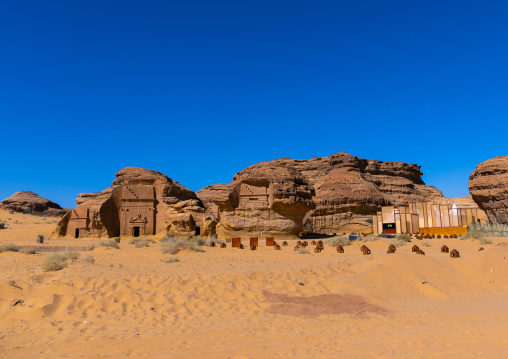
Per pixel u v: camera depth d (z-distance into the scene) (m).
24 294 11.55
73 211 62.44
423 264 16.58
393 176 101.19
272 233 51.25
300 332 9.04
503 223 48.41
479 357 6.58
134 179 65.06
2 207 114.38
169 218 61.59
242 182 53.78
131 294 11.86
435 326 9.49
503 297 13.78
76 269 15.12
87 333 8.75
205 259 22.27
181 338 8.41
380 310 11.80
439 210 56.97
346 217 75.81
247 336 8.62
